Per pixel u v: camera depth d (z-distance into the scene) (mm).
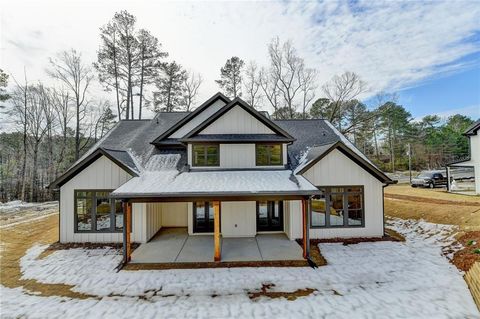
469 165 20891
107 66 31844
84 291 7805
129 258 9906
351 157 12508
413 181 27359
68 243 11930
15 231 14750
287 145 14562
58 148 37500
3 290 7934
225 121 13695
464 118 57531
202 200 9922
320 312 6562
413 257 9914
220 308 6832
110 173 12125
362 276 8500
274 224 13586
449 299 7008
